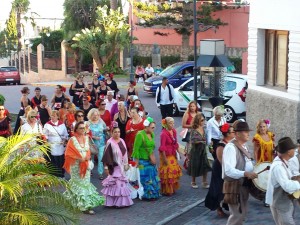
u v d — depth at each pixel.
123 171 12.28
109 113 16.19
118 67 42.19
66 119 15.91
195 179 13.82
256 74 17.70
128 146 15.11
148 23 39.97
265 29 17.45
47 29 57.84
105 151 12.22
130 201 12.29
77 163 11.60
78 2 48.41
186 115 14.50
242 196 9.24
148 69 38.16
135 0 43.19
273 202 8.47
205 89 18.14
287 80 16.52
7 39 72.25
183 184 14.10
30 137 9.08
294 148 8.34
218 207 11.32
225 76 22.31
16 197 7.95
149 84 30.30
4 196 8.10
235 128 9.20
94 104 20.77
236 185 9.15
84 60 45.56
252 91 17.80
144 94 32.28
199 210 12.01
